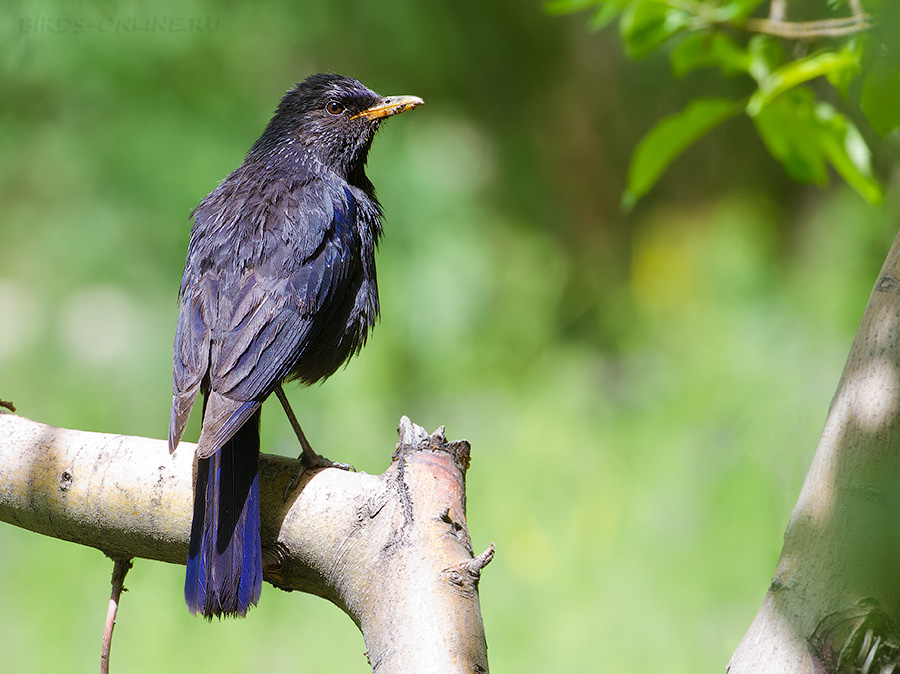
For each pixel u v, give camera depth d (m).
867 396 4.18
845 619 4.00
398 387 14.62
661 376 14.53
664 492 12.56
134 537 5.75
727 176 18.56
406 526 5.18
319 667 11.17
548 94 18.38
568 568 12.05
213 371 6.50
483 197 17.12
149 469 5.71
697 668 11.02
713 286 14.77
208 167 14.41
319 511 5.37
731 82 17.70
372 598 5.12
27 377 14.70
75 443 5.86
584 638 11.36
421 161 15.48
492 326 15.44
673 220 18.53
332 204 7.48
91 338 14.74
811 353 12.91
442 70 16.55
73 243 14.52
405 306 14.77
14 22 13.31
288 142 8.22
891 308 4.27
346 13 15.30
